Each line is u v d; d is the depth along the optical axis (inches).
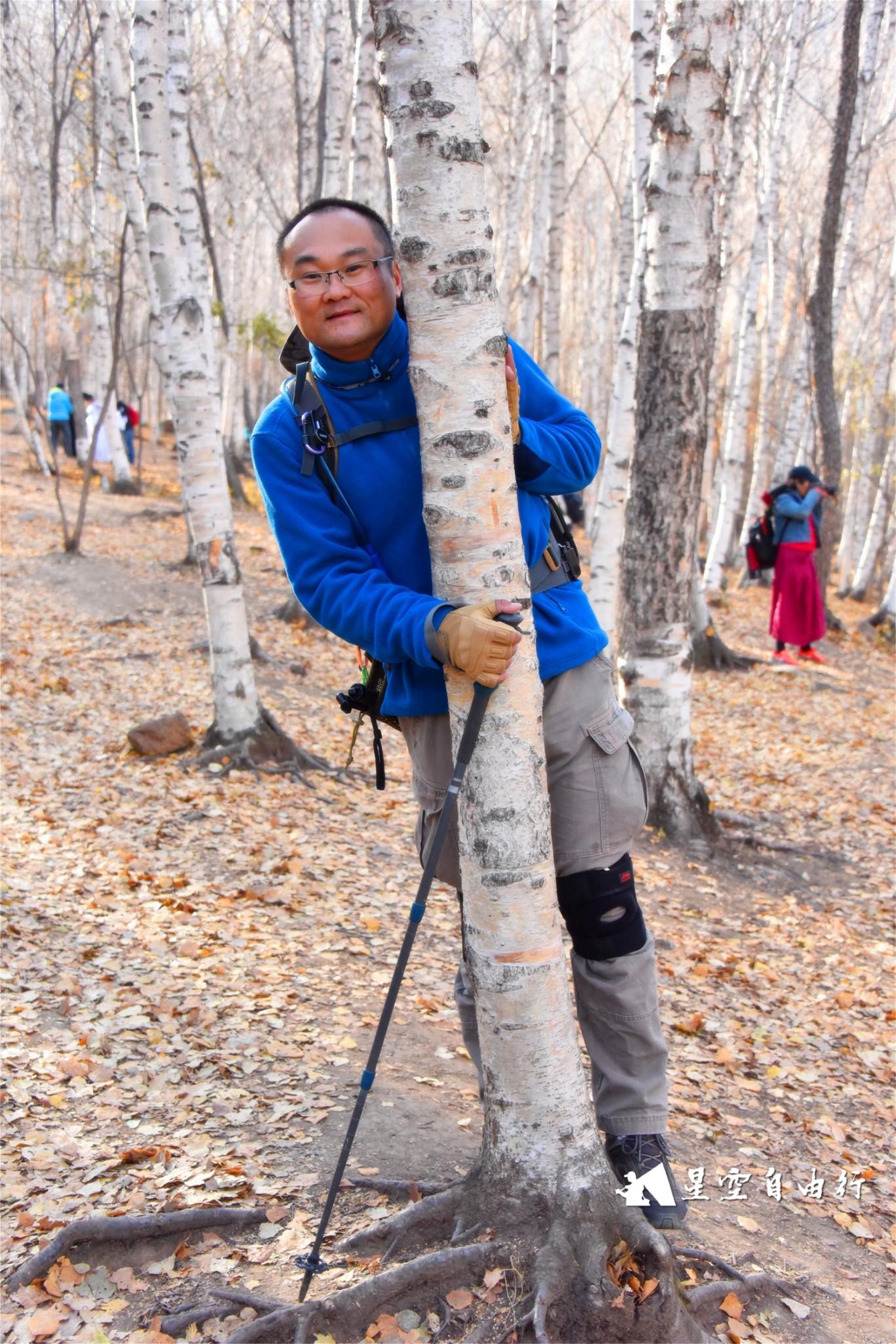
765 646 562.9
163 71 288.8
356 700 96.3
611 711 93.5
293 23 577.0
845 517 1071.0
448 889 239.0
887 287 973.2
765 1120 157.8
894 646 607.5
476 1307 84.7
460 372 83.9
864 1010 203.8
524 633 85.7
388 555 91.0
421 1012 172.9
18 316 957.8
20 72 776.3
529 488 92.9
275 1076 141.0
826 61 993.5
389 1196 106.0
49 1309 92.0
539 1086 89.2
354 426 88.7
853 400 1189.1
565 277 1496.1
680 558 274.5
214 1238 101.1
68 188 852.0
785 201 1034.7
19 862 223.8
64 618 472.4
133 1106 132.0
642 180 355.3
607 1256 85.9
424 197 83.0
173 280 293.3
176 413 301.4
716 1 248.4
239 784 291.3
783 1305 101.5
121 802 270.4
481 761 85.9
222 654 309.7
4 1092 132.1
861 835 306.3
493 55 904.9
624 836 93.0
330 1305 85.0
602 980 95.2
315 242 84.1
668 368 264.1
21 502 730.2
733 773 362.6
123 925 195.8
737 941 232.4
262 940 196.5
